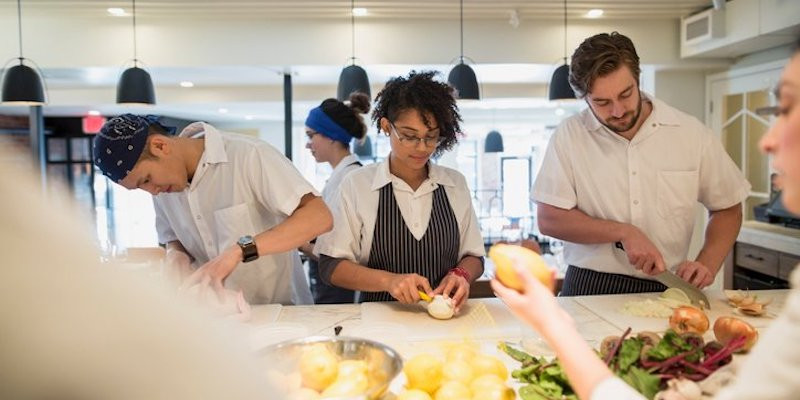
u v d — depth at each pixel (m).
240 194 1.62
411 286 1.52
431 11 3.91
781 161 0.56
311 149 2.83
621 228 1.71
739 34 3.56
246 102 5.93
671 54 4.19
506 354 1.19
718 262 1.77
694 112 4.45
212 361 0.35
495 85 5.99
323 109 2.73
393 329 1.38
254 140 1.68
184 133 1.69
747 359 0.60
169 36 4.06
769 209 3.77
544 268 0.77
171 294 0.36
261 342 1.20
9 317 0.28
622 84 1.60
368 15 4.01
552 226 1.89
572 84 1.77
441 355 1.09
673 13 4.01
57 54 4.02
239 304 1.44
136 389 0.31
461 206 1.80
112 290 0.31
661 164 1.81
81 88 5.78
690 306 1.34
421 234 1.73
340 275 1.69
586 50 1.64
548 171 1.93
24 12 3.86
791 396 0.52
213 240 1.69
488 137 8.31
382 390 0.85
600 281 1.85
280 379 0.70
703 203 1.92
